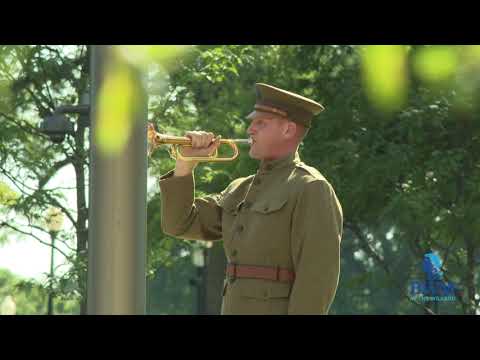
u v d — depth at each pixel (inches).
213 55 851.4
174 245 1090.1
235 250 290.4
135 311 186.7
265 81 1050.1
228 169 1028.5
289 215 278.7
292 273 280.7
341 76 940.6
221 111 989.8
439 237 1015.6
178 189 297.0
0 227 901.8
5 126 877.2
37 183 924.0
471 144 983.0
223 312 291.7
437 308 1040.8
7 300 901.8
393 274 1108.5
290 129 296.8
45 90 890.1
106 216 177.8
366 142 997.2
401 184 1037.8
